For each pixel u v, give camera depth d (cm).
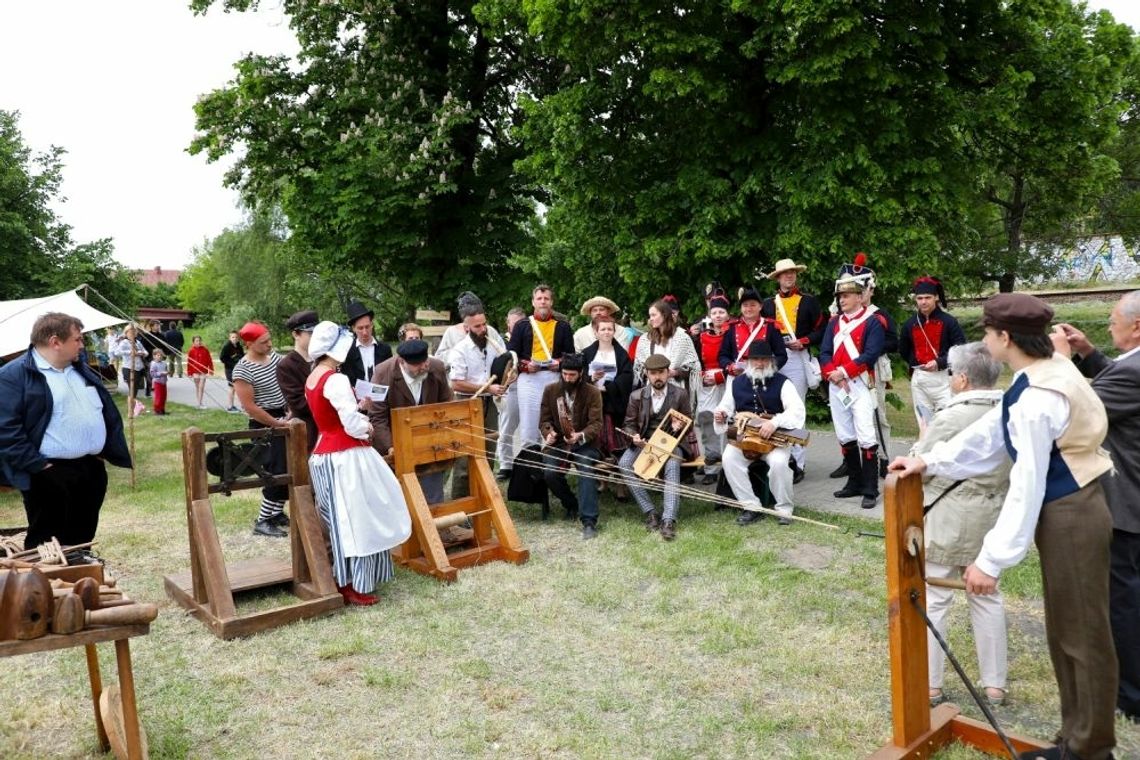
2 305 1153
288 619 485
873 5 1074
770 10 1038
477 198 1600
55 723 378
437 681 411
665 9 1122
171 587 531
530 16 1211
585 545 635
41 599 282
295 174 1540
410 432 584
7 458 490
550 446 694
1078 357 417
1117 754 327
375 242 1475
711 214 1151
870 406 718
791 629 463
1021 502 282
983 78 1233
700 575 557
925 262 1101
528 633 468
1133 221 2173
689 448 682
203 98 1555
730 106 1196
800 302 823
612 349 768
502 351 833
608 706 380
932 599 373
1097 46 1232
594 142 1251
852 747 340
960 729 335
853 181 1107
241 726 370
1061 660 294
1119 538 346
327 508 516
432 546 566
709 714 371
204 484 495
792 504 691
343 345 516
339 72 1566
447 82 1582
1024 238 2216
